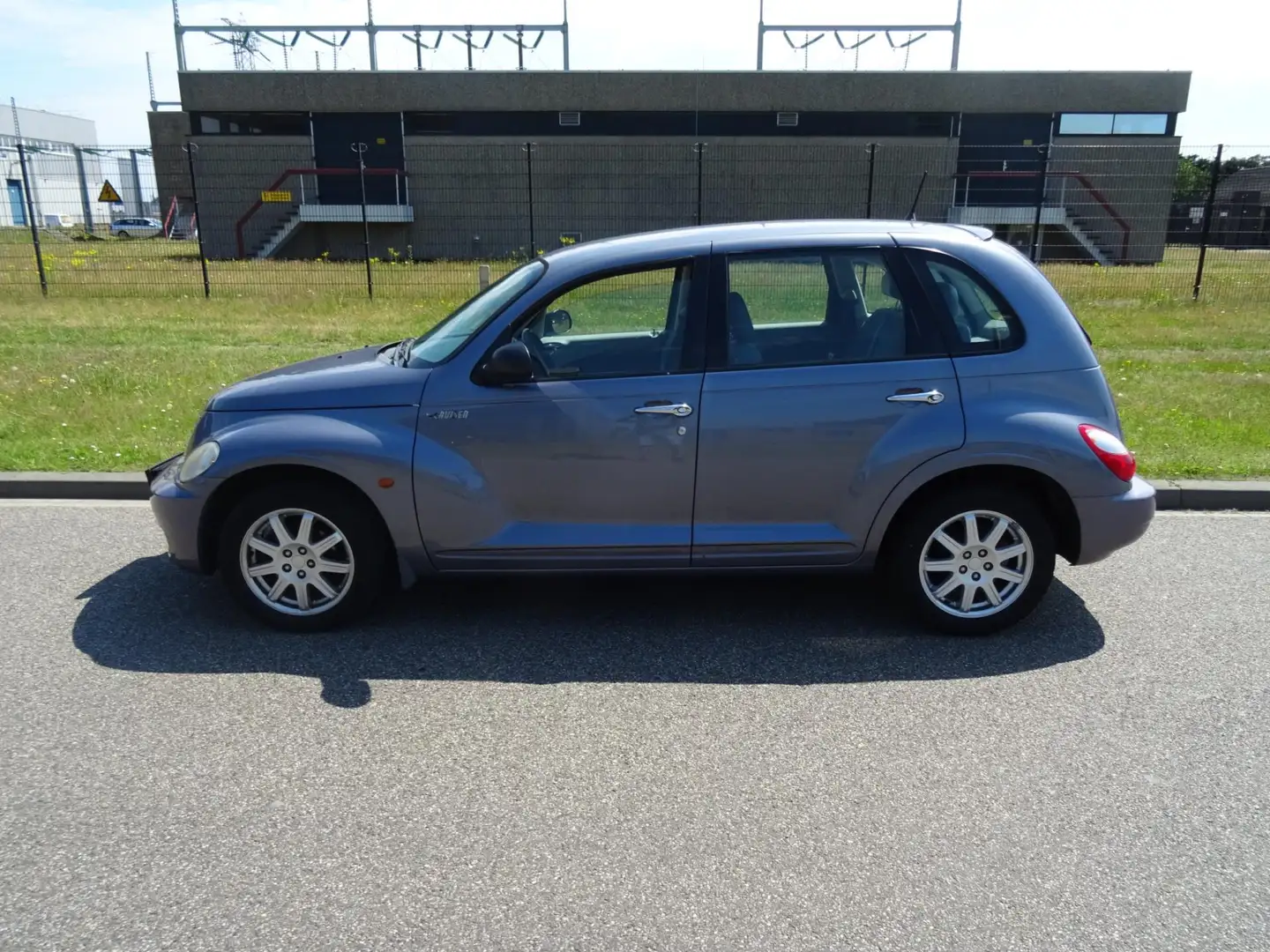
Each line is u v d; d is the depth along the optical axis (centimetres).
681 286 434
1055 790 329
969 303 434
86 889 277
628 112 3362
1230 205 1805
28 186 1703
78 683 403
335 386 439
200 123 3456
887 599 499
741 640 449
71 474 678
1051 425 425
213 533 454
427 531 434
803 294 434
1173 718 378
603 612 481
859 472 428
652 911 270
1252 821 313
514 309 435
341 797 323
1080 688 403
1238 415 841
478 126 3400
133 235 2580
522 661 426
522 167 3391
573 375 430
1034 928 263
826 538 437
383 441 426
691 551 439
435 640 448
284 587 450
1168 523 619
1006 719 378
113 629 457
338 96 3394
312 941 258
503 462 429
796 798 324
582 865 289
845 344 432
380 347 529
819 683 407
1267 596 500
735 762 346
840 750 354
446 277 1830
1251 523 619
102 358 1096
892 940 259
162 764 342
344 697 392
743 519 436
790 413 423
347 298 1658
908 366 426
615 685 405
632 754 351
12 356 1102
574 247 468
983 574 446
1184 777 337
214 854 294
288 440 425
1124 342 1251
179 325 1362
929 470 425
